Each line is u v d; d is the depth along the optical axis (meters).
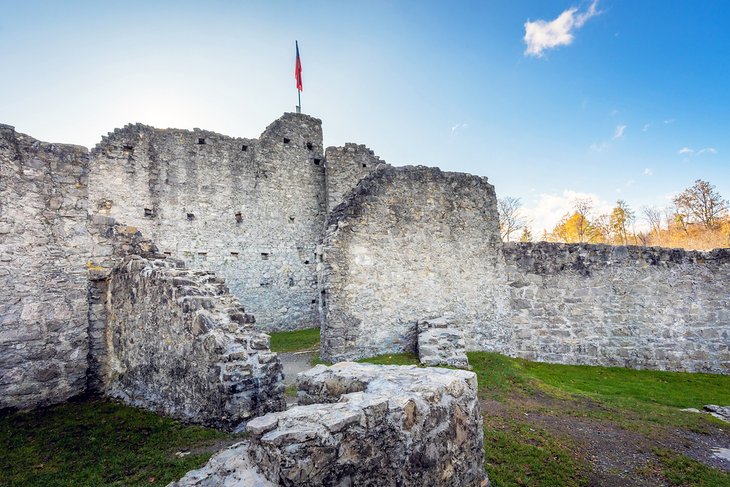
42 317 7.55
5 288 7.25
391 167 12.50
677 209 38.56
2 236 7.34
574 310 13.78
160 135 17.78
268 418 3.51
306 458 3.08
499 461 5.61
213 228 18.55
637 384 11.51
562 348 13.51
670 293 14.05
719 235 34.00
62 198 8.08
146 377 7.32
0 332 7.10
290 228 20.61
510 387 9.45
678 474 5.68
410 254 12.25
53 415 6.76
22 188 7.65
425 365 10.16
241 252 19.11
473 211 13.70
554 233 45.38
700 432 7.38
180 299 6.70
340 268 11.07
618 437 6.86
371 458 3.45
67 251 8.00
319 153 22.03
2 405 6.92
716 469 5.95
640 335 13.69
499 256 13.83
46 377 7.44
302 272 20.58
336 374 5.00
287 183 20.86
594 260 14.16
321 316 11.52
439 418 4.09
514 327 13.58
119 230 8.70
